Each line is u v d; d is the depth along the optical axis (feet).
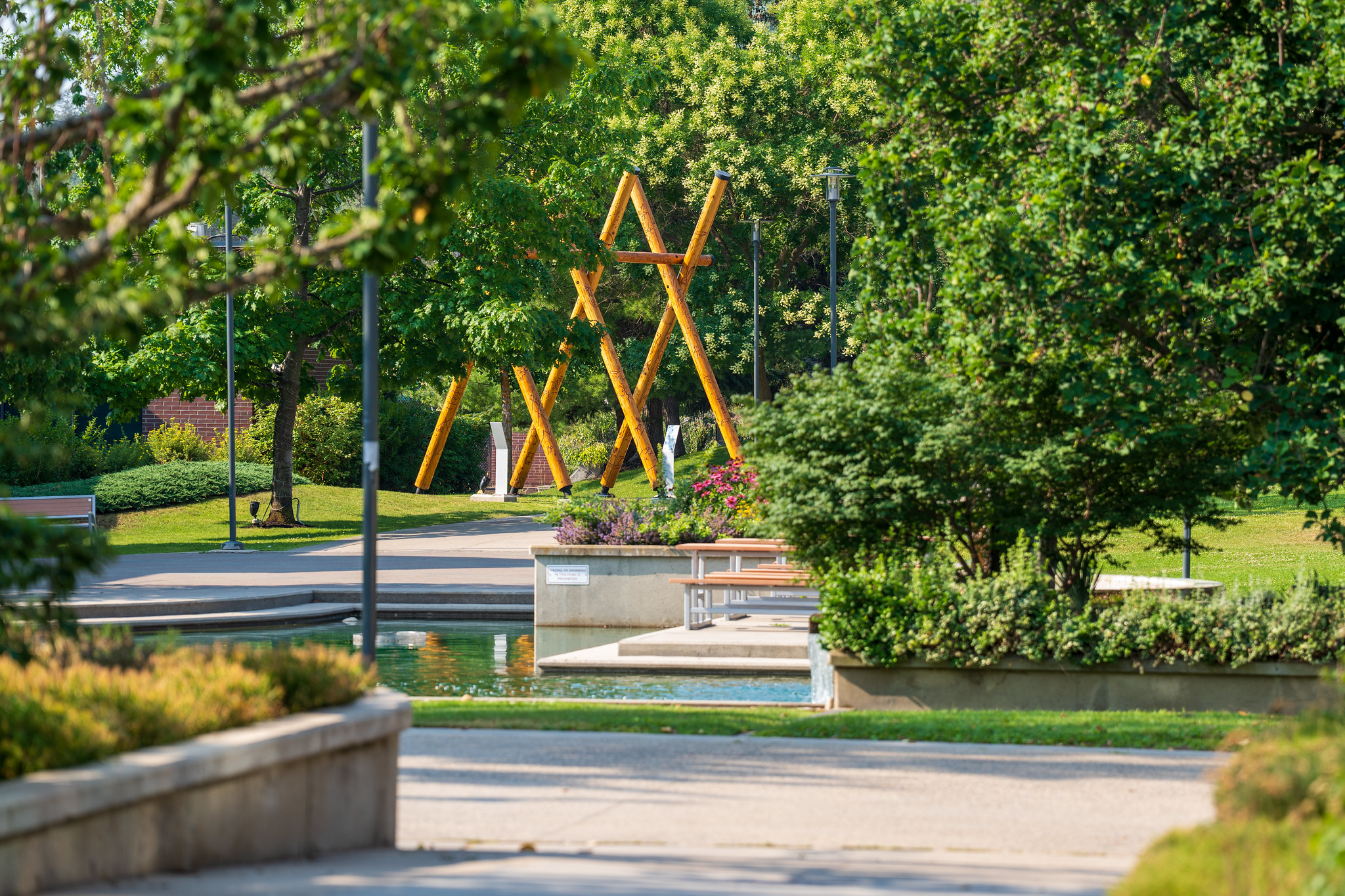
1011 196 74.43
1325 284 70.49
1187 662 68.80
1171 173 69.46
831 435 75.77
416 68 33.91
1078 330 69.31
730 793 44.83
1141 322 73.00
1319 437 68.03
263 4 39.22
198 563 156.25
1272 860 23.02
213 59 31.68
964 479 75.82
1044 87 73.51
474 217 193.77
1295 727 32.65
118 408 195.52
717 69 297.33
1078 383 69.36
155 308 34.19
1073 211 70.64
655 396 322.14
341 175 203.31
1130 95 71.15
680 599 117.91
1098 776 47.52
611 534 122.31
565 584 118.62
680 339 309.01
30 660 38.34
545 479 360.89
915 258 79.15
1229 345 70.49
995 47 76.18
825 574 78.64
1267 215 67.36
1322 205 66.03
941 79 77.46
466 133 34.06
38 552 37.96
